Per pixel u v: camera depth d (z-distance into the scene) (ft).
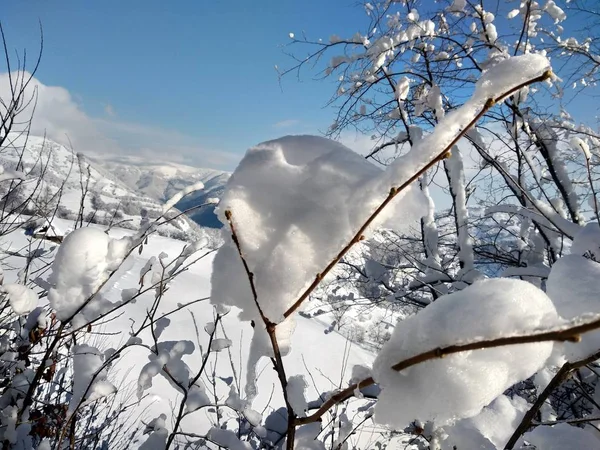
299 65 15.94
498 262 16.70
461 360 2.11
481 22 14.67
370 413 7.31
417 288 15.39
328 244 3.00
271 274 3.05
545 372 5.47
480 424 4.70
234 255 3.23
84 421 11.49
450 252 17.87
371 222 2.76
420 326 2.24
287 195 3.09
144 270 5.92
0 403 6.91
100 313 5.74
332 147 3.20
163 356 5.21
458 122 2.43
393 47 13.53
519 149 11.12
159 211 5.35
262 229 3.11
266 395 20.85
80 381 5.74
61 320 5.11
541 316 2.04
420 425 5.57
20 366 7.00
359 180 2.93
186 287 34.01
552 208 9.97
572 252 5.74
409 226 2.79
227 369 22.66
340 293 17.39
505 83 2.30
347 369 26.43
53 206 8.36
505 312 2.04
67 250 4.90
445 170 14.65
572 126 13.04
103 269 5.02
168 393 19.57
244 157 3.28
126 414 15.72
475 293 2.18
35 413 7.00
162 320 5.79
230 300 3.26
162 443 5.43
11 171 6.73
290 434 3.10
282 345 3.32
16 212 8.46
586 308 2.76
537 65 2.25
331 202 2.98
